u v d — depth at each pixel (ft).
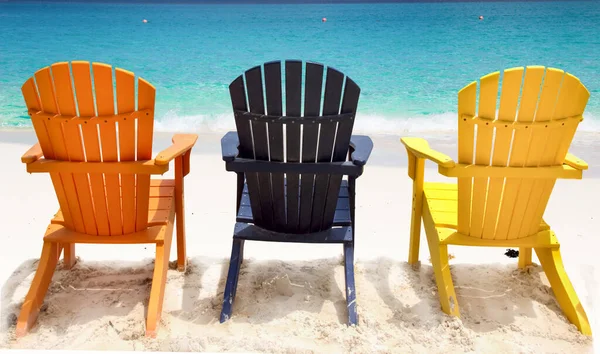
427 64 35.63
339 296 9.60
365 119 23.18
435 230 9.34
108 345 8.16
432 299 9.43
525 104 8.05
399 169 16.75
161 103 25.96
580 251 11.47
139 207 8.89
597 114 23.47
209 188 14.99
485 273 10.43
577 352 8.16
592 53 38.32
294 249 11.50
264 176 8.85
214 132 21.09
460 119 8.33
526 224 9.07
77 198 8.70
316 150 8.63
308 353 8.03
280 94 8.25
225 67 35.09
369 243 11.84
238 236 9.30
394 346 8.24
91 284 9.79
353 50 40.83
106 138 8.30
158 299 8.64
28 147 18.63
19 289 9.62
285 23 55.67
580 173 8.40
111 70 7.95
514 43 42.34
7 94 27.55
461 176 8.52
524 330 8.68
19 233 12.06
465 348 8.19
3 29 51.90
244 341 8.21
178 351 8.05
